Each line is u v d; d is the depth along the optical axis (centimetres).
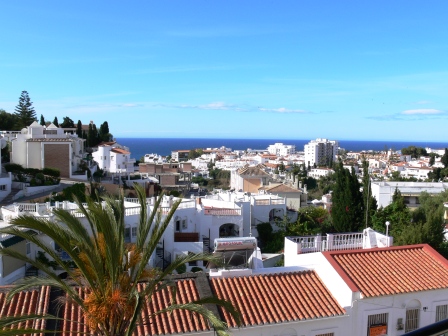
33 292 1703
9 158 7088
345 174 3959
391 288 1858
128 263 1272
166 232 3644
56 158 7069
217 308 1712
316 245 2319
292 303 1809
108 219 1165
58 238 1163
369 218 3803
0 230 1168
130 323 1148
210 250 4072
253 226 4969
